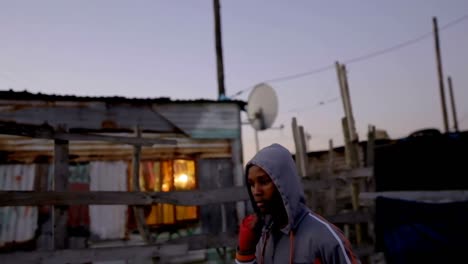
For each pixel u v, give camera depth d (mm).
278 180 1611
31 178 8148
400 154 10406
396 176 10492
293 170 1676
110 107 8727
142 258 4949
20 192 4496
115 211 8680
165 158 9188
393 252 6059
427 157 9859
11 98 7871
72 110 8398
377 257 6691
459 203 5840
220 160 9727
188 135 9461
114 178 8750
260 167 1655
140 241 8672
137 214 5242
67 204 4730
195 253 8805
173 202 5316
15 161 8086
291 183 1637
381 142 14484
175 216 9094
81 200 4816
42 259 4473
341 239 1532
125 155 8891
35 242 7934
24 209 7969
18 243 7832
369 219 6801
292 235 1625
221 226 9430
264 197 1678
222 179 9656
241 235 1865
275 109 9531
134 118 8945
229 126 9852
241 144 9891
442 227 5805
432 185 9695
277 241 1709
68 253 4602
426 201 6621
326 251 1515
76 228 8320
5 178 7984
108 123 8680
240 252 1850
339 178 7551
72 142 8516
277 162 1640
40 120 8109
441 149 9602
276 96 9594
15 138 8125
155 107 9203
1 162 7992
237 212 9570
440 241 5734
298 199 1648
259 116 9875
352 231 10422
